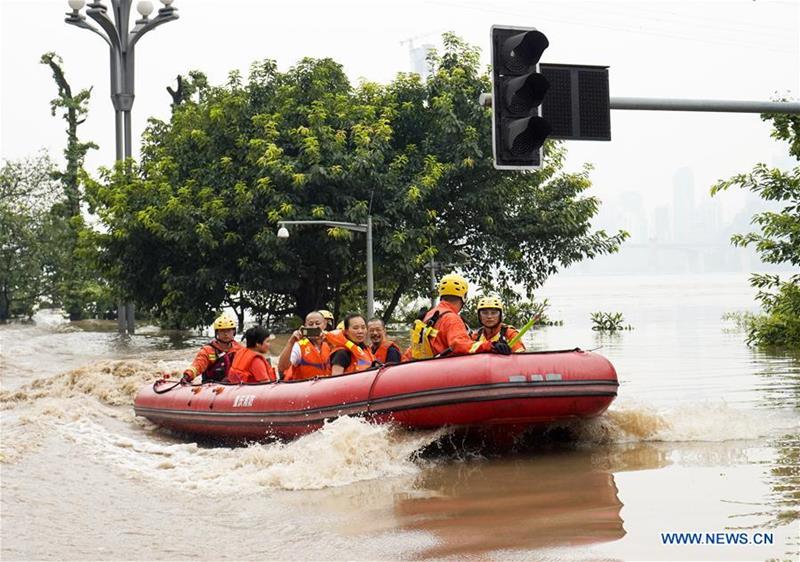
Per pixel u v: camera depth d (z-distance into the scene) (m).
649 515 8.67
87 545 8.17
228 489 10.41
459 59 42.03
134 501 9.80
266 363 14.81
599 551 7.61
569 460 11.63
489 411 11.61
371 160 36.94
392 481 10.73
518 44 11.41
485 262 42.81
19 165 64.44
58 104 57.94
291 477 10.83
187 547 8.12
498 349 12.04
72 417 15.44
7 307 63.59
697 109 13.72
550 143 41.91
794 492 9.28
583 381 11.81
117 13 43.91
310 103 40.06
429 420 11.86
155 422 15.31
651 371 22.06
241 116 39.97
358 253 39.66
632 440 12.85
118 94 43.84
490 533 8.32
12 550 7.98
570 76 12.52
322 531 8.58
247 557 7.82
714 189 25.94
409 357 14.09
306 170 37.12
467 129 38.78
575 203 42.00
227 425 13.72
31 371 25.92
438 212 41.00
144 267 39.97
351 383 12.52
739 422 13.54
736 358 25.33
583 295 105.38
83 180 41.47
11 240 62.50
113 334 44.66
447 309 12.78
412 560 7.62
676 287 144.00
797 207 25.25
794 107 14.06
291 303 42.38
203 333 46.09
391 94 40.56
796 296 26.91
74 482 10.57
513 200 42.31
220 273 37.66
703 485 9.76
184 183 39.69
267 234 35.91
